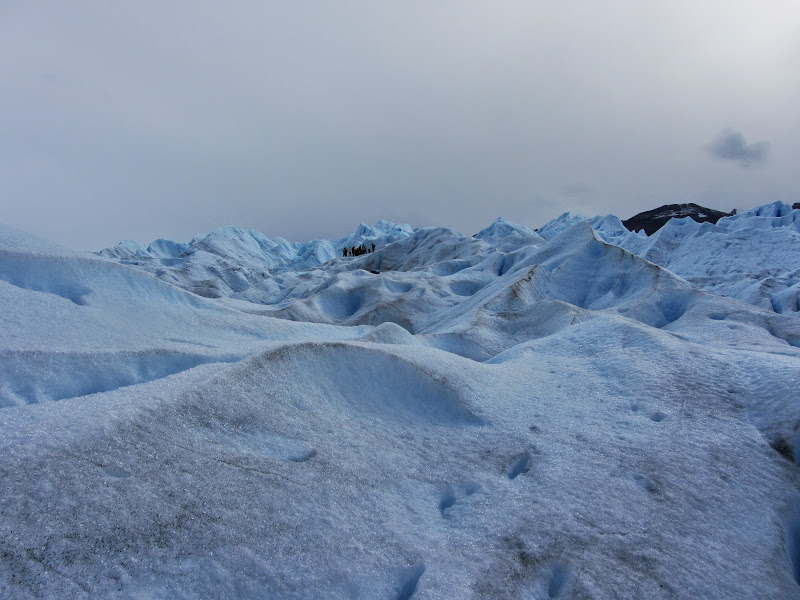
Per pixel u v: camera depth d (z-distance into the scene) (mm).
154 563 3104
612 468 4766
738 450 5137
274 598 3080
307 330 11656
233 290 52156
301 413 5203
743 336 11000
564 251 24766
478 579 3371
